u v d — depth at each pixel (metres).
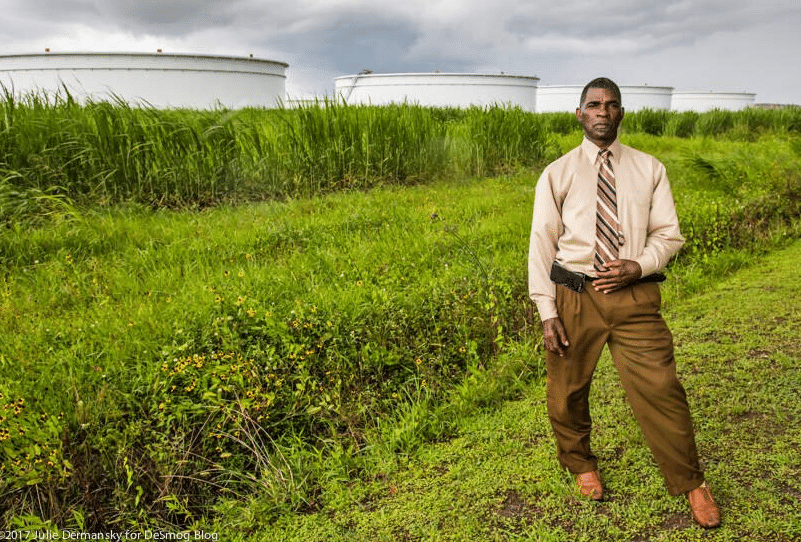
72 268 5.30
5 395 3.19
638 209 2.45
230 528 2.90
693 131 21.78
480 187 9.54
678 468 2.52
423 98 27.75
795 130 21.70
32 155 7.08
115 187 7.38
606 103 2.42
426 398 3.75
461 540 2.66
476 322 4.48
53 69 21.28
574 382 2.63
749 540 2.49
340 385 3.72
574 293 2.50
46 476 2.91
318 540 2.77
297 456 3.27
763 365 4.14
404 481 3.15
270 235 6.23
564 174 2.51
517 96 28.11
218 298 4.14
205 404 3.37
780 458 3.05
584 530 2.63
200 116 8.98
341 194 8.60
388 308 4.32
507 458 3.24
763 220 7.75
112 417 3.22
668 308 5.37
